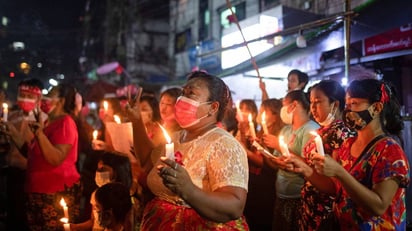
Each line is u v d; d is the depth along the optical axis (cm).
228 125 440
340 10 873
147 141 293
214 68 1252
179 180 169
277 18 865
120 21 2347
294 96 362
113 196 311
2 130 405
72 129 389
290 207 355
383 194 210
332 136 282
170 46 1880
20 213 486
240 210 192
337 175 203
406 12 525
